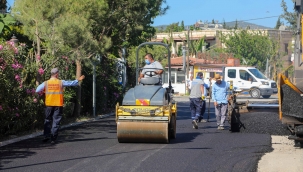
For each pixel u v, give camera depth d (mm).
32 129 15172
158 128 12289
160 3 21469
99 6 16297
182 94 48906
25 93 14609
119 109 12492
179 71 51219
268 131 14906
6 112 13703
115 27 19750
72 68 18578
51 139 12641
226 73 36094
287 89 11477
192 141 13219
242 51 59344
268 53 57500
